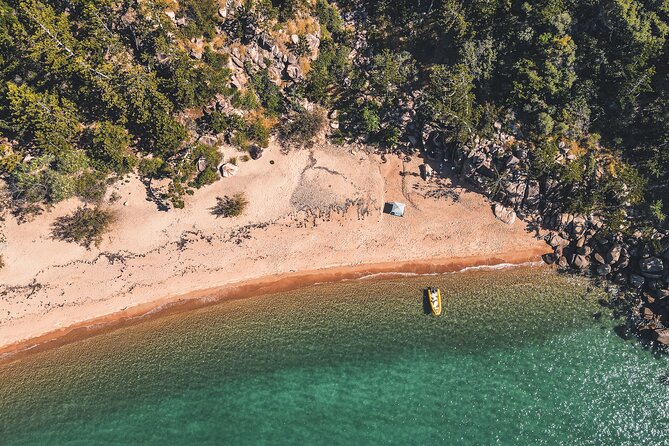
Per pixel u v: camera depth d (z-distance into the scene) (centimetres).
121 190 6706
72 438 5956
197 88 6569
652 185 6500
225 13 6575
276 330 6431
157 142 6550
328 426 6053
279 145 6994
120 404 6088
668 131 6312
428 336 6438
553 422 6038
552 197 6681
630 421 5994
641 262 6431
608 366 6269
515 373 6284
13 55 6250
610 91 6525
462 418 6081
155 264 6588
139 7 6269
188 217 6719
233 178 6856
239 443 5966
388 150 7056
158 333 6378
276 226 6788
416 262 6781
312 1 6844
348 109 7069
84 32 6359
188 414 6069
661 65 6356
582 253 6669
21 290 6384
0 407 6047
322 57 6900
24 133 6538
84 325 6381
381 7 6944
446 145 6862
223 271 6631
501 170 6662
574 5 6431
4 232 6475
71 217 6581
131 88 6197
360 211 6894
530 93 6544
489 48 6619
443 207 6931
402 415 6109
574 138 6569
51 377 6169
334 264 6744
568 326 6481
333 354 6350
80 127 6706
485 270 6762
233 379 6222
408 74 6925
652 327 6303
